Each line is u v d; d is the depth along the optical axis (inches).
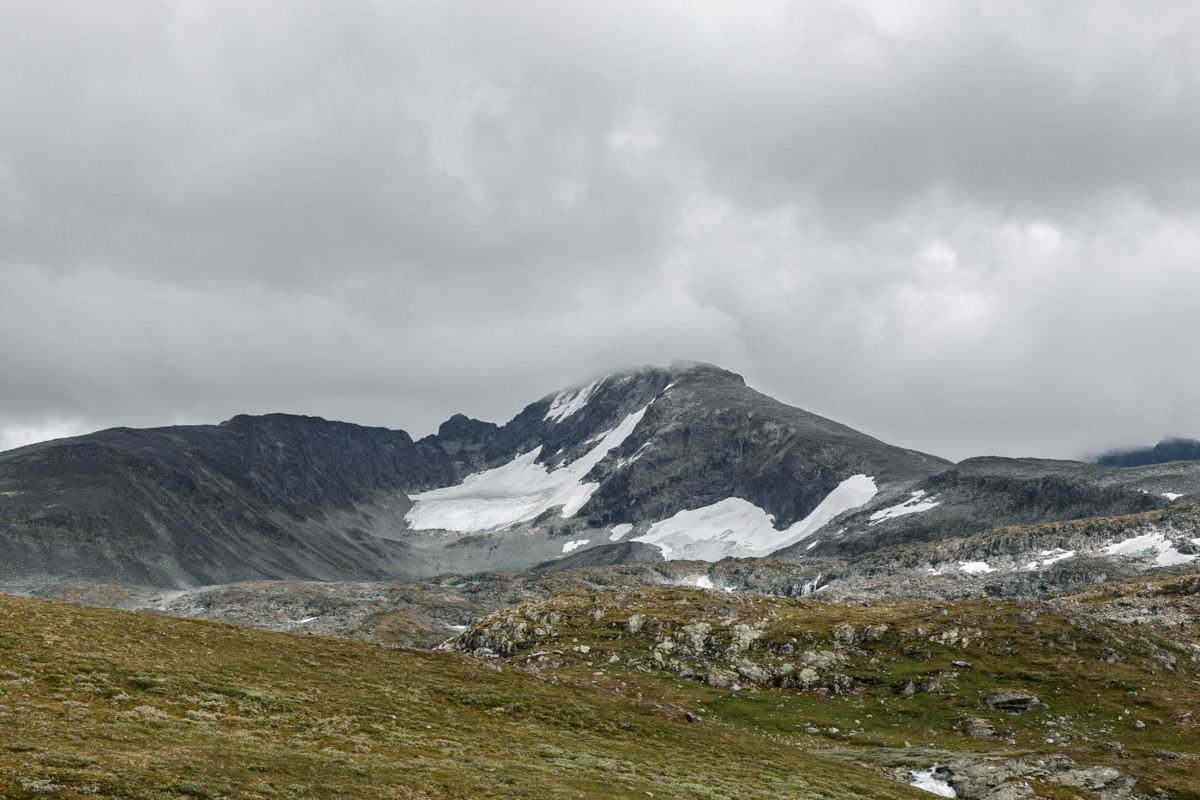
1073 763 3371.1
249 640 3742.6
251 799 1758.1
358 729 2682.1
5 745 1777.8
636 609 6692.9
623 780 2539.4
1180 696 4099.4
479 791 2158.0
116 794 1621.6
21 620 3193.9
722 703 4630.9
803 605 6766.7
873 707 4466.0
